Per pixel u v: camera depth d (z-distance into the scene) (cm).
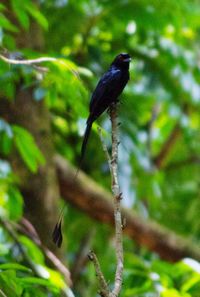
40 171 1267
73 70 926
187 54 1528
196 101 1538
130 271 1027
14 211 1104
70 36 1429
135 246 1588
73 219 1548
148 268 1035
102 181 1477
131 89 1489
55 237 664
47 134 1274
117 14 1416
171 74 1503
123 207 1362
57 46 1430
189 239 1494
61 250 1266
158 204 1583
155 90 1494
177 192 1664
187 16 1466
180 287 1038
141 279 1026
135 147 1451
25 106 1243
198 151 1792
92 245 1583
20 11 1039
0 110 1245
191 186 1683
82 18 1436
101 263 1527
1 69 978
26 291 803
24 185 1266
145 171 1478
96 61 1419
